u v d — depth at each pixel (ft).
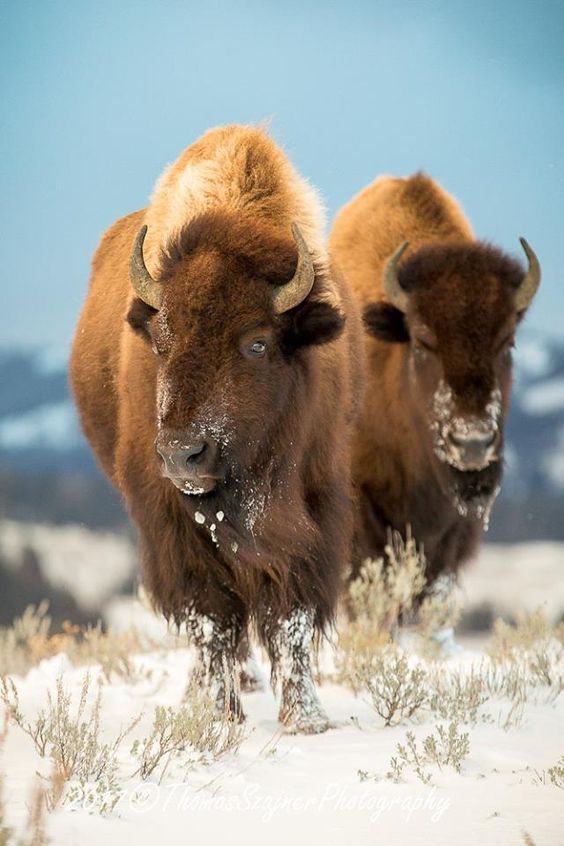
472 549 113.60
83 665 103.65
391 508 109.60
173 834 54.03
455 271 103.91
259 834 54.24
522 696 82.69
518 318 105.40
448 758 65.51
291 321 75.10
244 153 83.92
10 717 74.49
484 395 100.17
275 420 74.69
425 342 103.50
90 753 63.00
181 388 69.72
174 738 67.46
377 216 119.24
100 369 95.71
